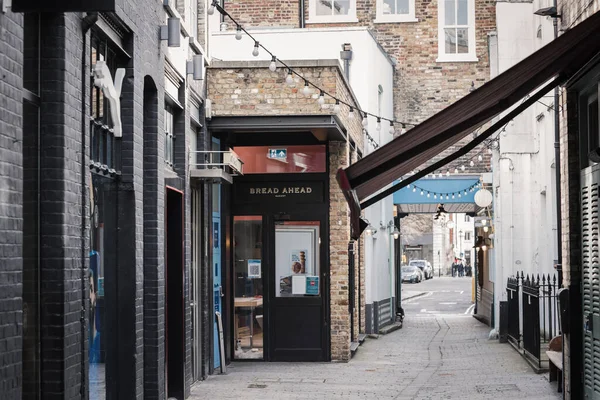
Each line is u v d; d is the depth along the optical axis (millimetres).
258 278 17844
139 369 10648
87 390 8648
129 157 10367
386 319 27750
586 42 8898
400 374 16203
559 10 12641
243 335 17844
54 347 7910
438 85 30172
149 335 11688
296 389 14273
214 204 16641
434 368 17188
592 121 10992
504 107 9531
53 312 7918
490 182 26953
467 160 29781
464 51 30203
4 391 6508
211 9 13172
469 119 9422
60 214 7941
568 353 11516
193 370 14836
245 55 25344
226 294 17438
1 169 6512
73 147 8234
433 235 98312
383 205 27391
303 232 17828
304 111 16328
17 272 6785
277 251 17844
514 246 23016
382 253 27125
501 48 22562
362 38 25141
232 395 13641
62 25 7973
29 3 6703
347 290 17797
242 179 17844
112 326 10242
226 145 17359
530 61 8805
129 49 10297
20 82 6891
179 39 11875
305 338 17828
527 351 17531
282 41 25375
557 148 16453
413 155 9438
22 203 7254
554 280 17453
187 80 14133
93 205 9398
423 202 28938
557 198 16547
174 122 13852
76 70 8344
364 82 24969
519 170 22938
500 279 23750
